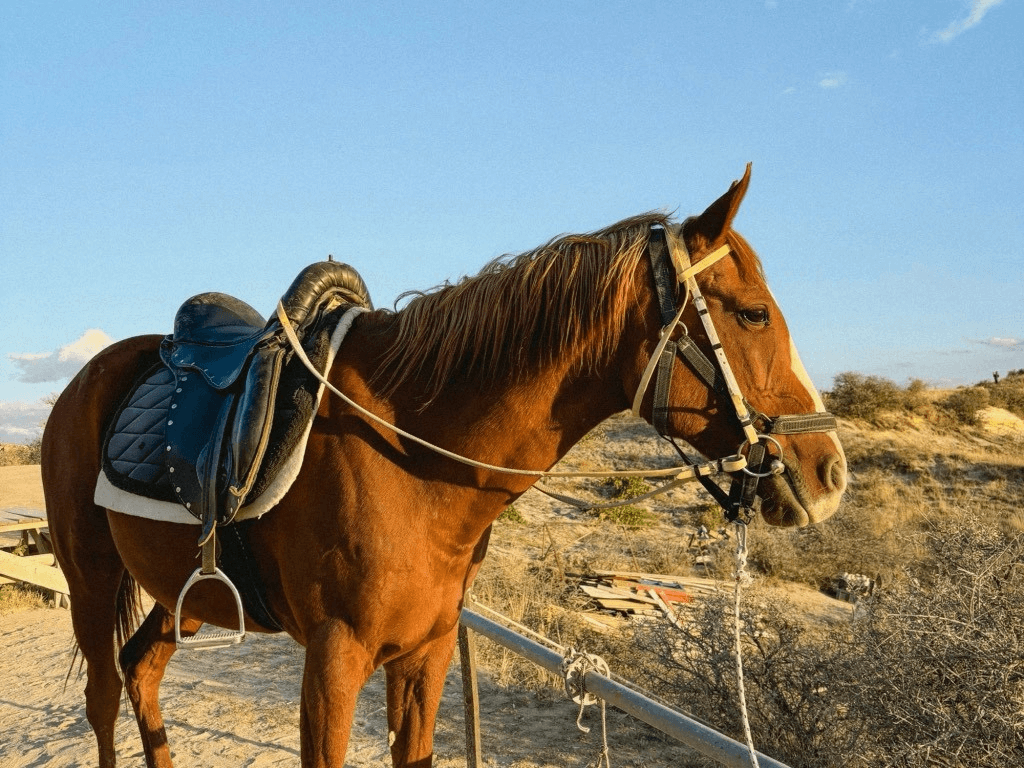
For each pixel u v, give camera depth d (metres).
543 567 10.88
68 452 3.01
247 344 2.48
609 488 16.94
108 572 3.00
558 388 2.18
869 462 20.00
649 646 5.62
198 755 4.20
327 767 2.07
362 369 2.31
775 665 4.63
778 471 1.99
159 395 2.73
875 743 3.95
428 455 2.18
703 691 4.89
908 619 4.10
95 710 3.06
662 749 4.65
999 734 3.53
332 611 2.12
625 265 2.09
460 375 2.21
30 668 5.82
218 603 2.49
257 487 2.18
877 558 11.83
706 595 6.74
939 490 18.31
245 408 2.23
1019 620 4.02
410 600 2.13
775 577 11.62
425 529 2.16
